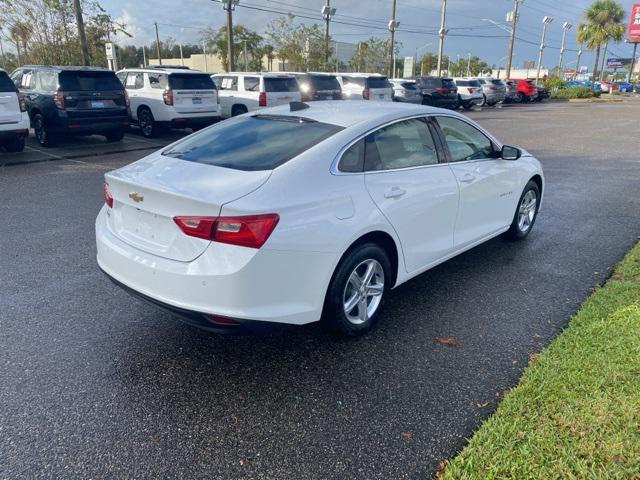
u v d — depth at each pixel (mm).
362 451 2557
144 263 3047
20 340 3541
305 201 3047
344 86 19344
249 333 2955
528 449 2438
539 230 6328
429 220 4023
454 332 3750
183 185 3018
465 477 2291
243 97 15133
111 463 2467
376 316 3770
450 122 4449
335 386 3086
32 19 19219
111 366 3264
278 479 2383
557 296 4375
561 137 16250
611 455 2383
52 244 5477
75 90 11320
